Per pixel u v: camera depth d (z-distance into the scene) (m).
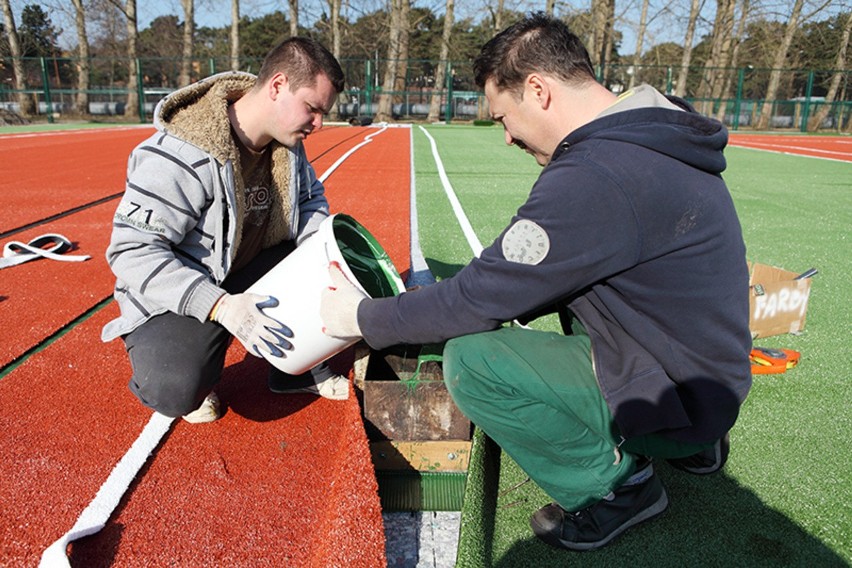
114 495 1.84
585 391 1.61
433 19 48.09
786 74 32.62
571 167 1.51
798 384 2.61
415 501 1.91
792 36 30.75
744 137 21.62
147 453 2.05
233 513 1.81
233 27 29.03
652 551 1.72
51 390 2.46
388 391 1.89
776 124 27.70
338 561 1.47
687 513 1.86
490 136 17.81
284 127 2.09
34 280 3.77
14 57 24.36
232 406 2.41
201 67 29.27
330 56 2.04
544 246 1.50
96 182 7.47
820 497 1.92
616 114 1.56
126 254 1.92
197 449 2.12
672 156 1.51
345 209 6.02
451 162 10.44
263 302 1.91
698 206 1.50
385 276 2.32
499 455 2.15
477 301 1.59
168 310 2.02
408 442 1.94
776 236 5.27
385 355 2.22
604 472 1.67
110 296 3.53
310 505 1.86
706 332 1.56
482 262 1.60
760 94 34.94
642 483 1.74
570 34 1.68
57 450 2.06
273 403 2.44
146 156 1.96
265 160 2.35
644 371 1.56
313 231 2.56
